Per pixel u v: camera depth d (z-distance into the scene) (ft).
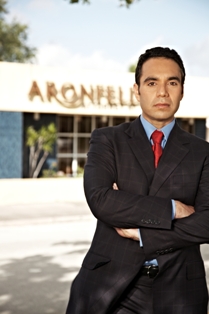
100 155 7.22
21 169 53.31
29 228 37.14
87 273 7.03
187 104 60.75
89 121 63.62
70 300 7.22
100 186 7.01
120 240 6.94
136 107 57.06
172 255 6.82
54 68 52.31
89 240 31.65
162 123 7.16
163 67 6.93
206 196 7.02
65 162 62.44
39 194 50.21
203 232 6.72
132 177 7.07
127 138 7.28
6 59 131.44
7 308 17.13
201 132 67.72
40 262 24.80
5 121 52.21
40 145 57.47
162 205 6.70
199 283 7.06
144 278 6.93
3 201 48.62
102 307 6.81
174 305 6.86
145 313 6.95
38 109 51.70
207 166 7.16
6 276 21.83
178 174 7.00
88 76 54.29
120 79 56.08
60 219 40.65
